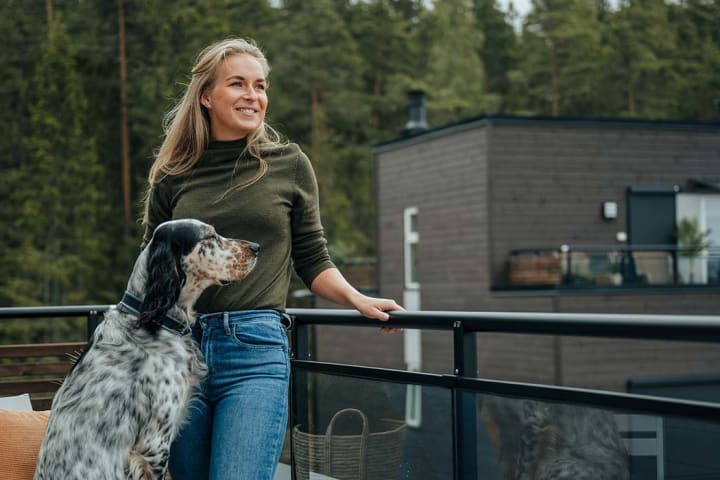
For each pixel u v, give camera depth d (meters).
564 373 13.45
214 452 2.26
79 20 37.06
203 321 2.32
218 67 2.38
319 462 2.97
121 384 2.11
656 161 15.86
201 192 2.38
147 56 36.72
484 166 15.13
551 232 15.29
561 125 15.33
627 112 47.81
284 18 43.47
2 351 3.60
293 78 41.59
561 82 49.19
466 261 15.69
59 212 33.31
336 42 42.56
